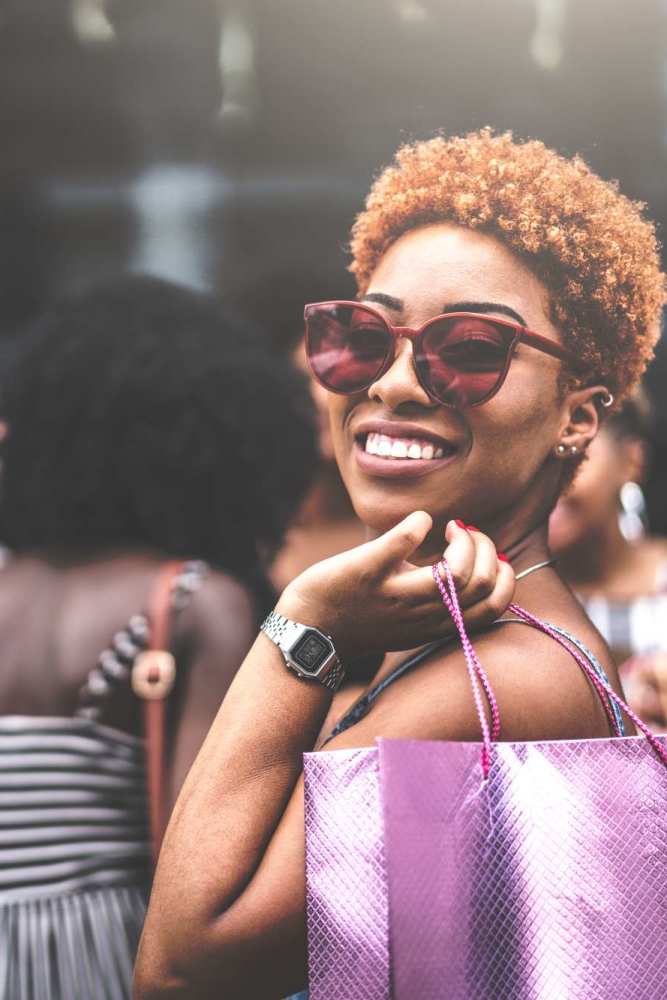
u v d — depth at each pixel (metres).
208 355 2.27
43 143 7.91
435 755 1.01
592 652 1.20
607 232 1.27
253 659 1.16
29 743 1.90
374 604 1.13
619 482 3.27
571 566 3.25
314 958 1.04
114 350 2.19
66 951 1.83
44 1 7.10
